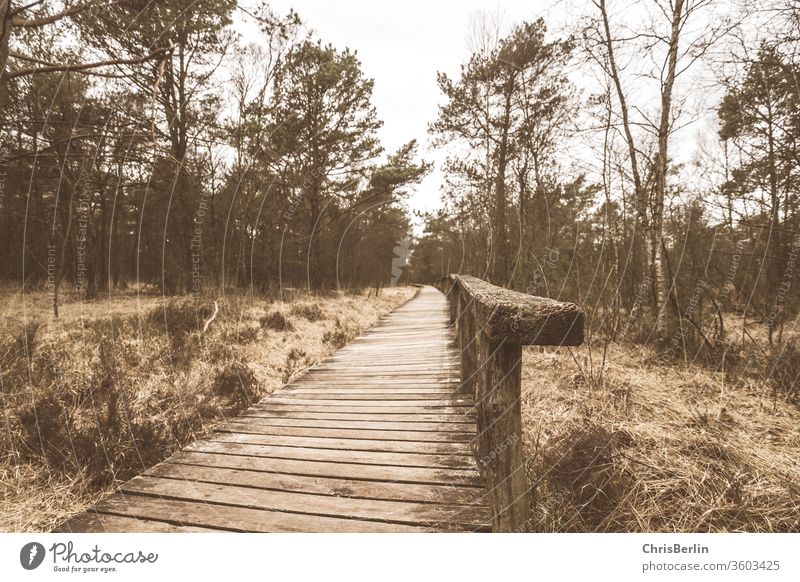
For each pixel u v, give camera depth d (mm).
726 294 5445
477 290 2297
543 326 1316
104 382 3525
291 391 3656
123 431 2777
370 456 2273
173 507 1789
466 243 10742
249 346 5379
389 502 1799
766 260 5117
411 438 2521
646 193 5879
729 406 3158
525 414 3033
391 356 5121
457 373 4141
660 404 3184
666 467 2262
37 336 4449
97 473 2379
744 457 2369
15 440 2621
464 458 2223
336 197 15219
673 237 6059
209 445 2469
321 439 2539
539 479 2156
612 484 2146
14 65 5605
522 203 7352
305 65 11898
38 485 2268
